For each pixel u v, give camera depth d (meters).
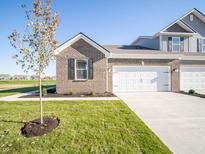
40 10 5.47
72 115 6.71
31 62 5.66
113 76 14.35
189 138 4.94
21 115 6.74
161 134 5.21
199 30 19.00
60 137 4.91
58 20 5.73
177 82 15.19
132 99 10.66
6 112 7.16
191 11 18.72
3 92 15.31
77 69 13.02
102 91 13.16
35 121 5.99
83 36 12.78
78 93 12.84
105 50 13.04
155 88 14.88
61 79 12.81
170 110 8.00
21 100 9.99
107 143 4.58
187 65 15.70
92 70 13.05
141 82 14.69
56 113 6.97
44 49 5.69
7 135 5.06
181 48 17.50
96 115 6.75
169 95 12.48
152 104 9.21
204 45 18.61
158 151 4.16
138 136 4.97
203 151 4.19
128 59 14.48
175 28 17.62
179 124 6.11
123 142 4.63
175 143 4.61
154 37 18.08
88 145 4.48
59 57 12.76
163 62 14.98
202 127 5.84
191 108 8.41
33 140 4.77
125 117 6.55
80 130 5.34
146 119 6.64
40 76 5.80
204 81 15.98
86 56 12.99
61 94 12.48
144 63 14.70
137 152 4.15
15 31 5.54
